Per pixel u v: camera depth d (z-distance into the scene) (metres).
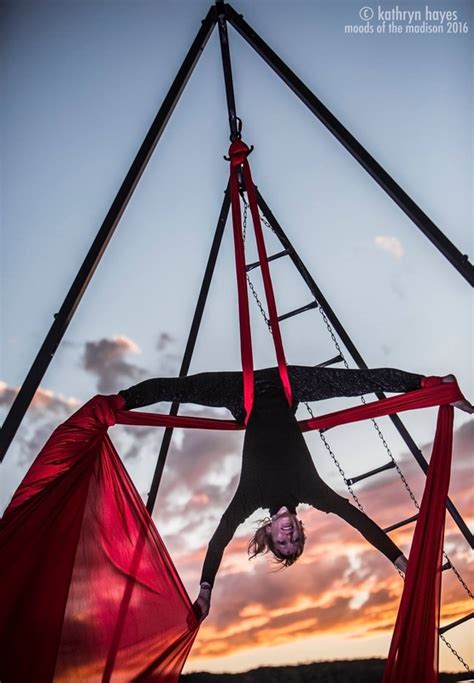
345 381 3.37
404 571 3.41
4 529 3.19
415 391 3.42
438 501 3.55
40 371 3.88
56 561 3.30
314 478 3.27
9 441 3.79
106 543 3.45
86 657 3.28
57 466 3.31
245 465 3.26
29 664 3.15
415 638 3.38
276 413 3.30
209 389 3.37
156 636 3.46
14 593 3.16
